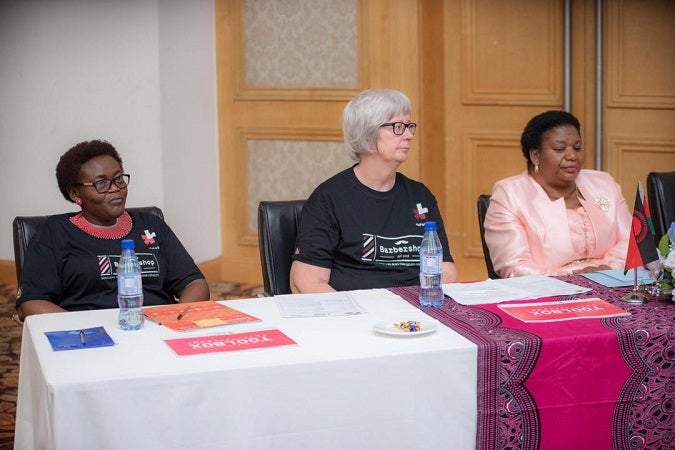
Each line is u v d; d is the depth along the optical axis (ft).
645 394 7.88
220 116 19.76
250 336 7.71
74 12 18.39
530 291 9.27
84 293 9.84
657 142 16.85
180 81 18.65
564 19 16.96
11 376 13.84
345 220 10.21
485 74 17.79
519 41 17.44
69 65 18.60
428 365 7.27
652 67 16.72
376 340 7.57
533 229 11.45
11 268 19.71
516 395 7.54
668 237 8.85
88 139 18.67
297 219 11.23
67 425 6.56
